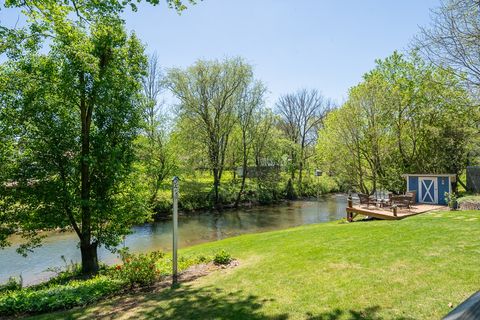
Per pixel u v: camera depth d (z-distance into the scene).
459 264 7.53
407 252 8.98
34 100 11.80
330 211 31.94
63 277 12.63
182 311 6.23
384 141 25.75
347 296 6.21
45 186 12.21
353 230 13.80
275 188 39.69
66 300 7.73
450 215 15.68
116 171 12.73
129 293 8.22
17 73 11.44
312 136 51.62
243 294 6.93
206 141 34.56
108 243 13.54
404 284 6.56
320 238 12.71
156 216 28.70
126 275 8.83
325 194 44.41
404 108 25.30
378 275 7.29
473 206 17.70
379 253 9.18
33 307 7.51
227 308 6.17
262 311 5.86
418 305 5.52
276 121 40.38
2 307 7.38
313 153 48.00
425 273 7.12
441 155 25.75
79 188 13.31
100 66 12.99
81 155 12.83
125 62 13.84
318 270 8.17
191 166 34.50
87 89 12.48
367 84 24.83
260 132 38.44
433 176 21.81
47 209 12.48
